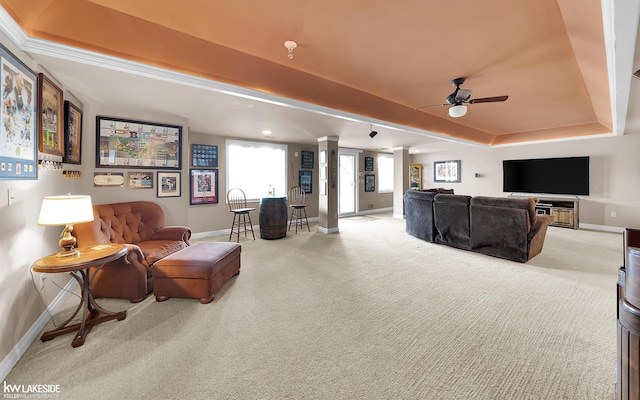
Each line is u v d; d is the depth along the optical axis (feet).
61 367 5.41
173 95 9.66
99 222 9.14
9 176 5.49
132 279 8.28
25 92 6.18
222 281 9.18
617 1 4.61
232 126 15.38
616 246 14.66
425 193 16.30
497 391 4.74
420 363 5.49
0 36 5.33
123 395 4.71
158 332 6.65
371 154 29.30
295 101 10.78
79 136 10.09
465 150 26.48
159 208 11.79
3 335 5.25
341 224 22.54
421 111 15.92
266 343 6.19
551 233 17.98
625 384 3.47
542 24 6.95
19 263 5.95
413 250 14.35
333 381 5.01
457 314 7.50
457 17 6.66
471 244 13.84
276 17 6.72
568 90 11.87
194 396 4.68
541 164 21.44
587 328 6.74
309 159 23.49
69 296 8.61
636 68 7.38
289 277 10.39
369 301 8.32
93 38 6.68
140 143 12.01
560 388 4.79
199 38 7.86
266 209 16.85
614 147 18.39
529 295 8.71
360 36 7.59
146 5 6.37
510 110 15.33
